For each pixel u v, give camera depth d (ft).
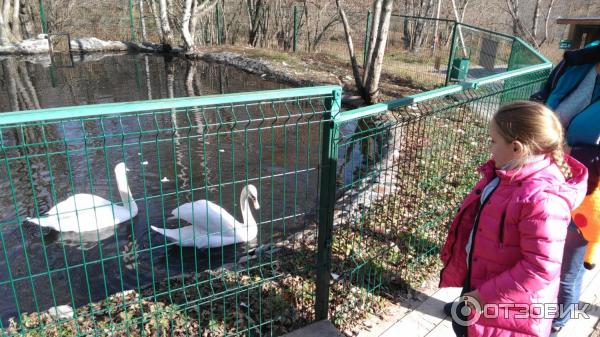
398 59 55.21
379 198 16.75
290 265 13.05
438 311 10.98
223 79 51.96
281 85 48.67
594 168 8.73
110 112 6.80
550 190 6.42
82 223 18.44
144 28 81.00
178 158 25.62
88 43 72.28
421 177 17.11
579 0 85.92
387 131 12.73
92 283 15.37
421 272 12.48
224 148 26.96
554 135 6.57
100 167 24.39
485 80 12.96
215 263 16.84
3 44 70.08
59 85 48.29
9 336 9.94
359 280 11.93
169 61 64.08
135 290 12.37
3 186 21.77
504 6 93.97
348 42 41.09
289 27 74.59
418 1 90.02
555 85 10.16
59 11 84.17
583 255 9.32
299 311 10.80
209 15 80.48
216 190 22.16
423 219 15.14
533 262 6.35
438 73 48.52
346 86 45.80
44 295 14.60
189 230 17.72
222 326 10.41
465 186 16.70
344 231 14.42
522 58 24.70
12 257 16.70
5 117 6.12
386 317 10.71
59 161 24.67
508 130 6.71
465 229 7.89
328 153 8.89
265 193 21.30
